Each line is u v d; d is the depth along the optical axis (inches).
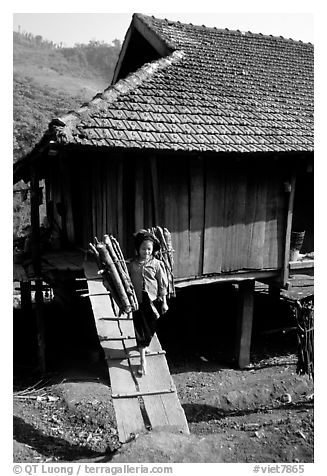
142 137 273.1
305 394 319.3
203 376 352.5
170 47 407.5
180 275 313.6
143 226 301.3
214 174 317.7
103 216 332.5
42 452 229.3
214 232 322.3
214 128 308.8
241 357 369.1
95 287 280.7
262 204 338.3
